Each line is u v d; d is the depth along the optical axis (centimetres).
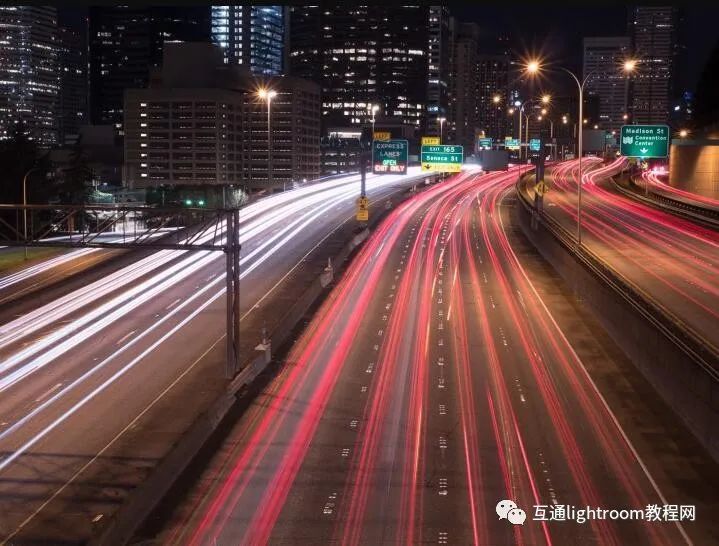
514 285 5266
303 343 3850
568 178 13412
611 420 2744
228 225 3186
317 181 13625
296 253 6738
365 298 4916
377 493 2161
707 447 2447
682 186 10569
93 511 2041
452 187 12762
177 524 1984
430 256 6538
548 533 1933
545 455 2436
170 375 3284
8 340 3984
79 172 13362
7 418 2795
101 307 4772
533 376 3262
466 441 2550
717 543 1892
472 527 1959
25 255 6788
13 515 2020
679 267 5234
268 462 2386
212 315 4472
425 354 3616
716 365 2506
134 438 2566
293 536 1912
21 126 12150
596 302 4269
